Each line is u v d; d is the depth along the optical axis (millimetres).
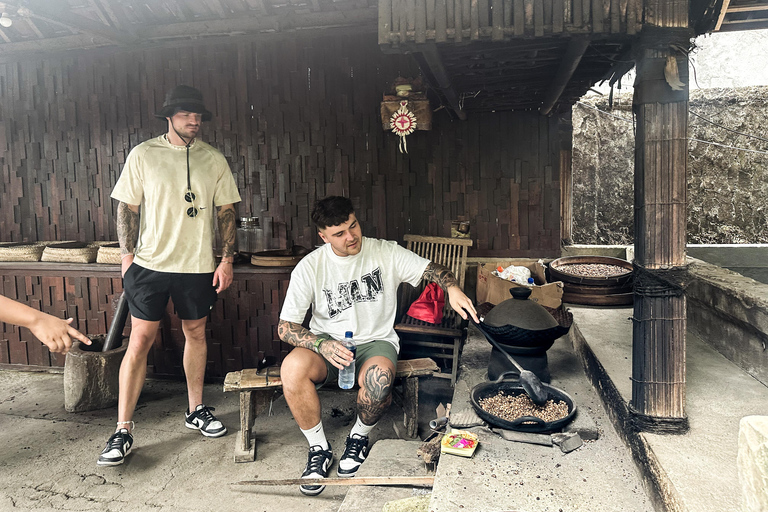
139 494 2510
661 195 1856
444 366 3834
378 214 4172
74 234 4562
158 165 2889
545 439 2127
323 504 2414
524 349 2574
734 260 4570
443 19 1949
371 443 2900
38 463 2789
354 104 4082
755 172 5305
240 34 4113
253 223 4207
